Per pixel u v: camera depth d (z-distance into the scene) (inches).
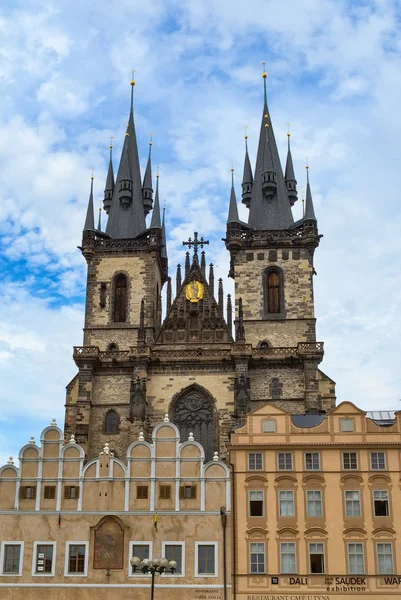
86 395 4569.4
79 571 3029.0
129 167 5403.5
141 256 5024.6
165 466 3164.4
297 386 4552.2
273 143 5393.7
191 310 4798.2
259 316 4798.2
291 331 4753.9
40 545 3070.9
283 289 4852.4
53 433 3233.3
